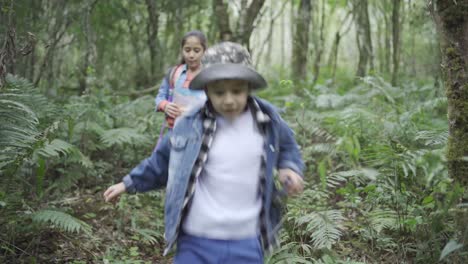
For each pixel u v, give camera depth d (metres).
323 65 13.05
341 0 11.56
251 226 2.34
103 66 9.68
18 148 3.45
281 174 2.46
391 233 3.69
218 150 2.34
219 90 2.27
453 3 3.06
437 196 3.07
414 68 10.40
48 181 4.91
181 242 2.38
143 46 10.39
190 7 10.23
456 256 2.88
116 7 9.24
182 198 2.30
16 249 3.66
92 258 3.72
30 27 6.29
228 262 2.31
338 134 5.29
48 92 7.69
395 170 3.43
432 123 5.43
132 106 7.12
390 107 6.48
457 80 3.10
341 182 4.81
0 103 3.36
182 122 2.40
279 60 16.53
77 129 5.55
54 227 3.96
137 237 3.98
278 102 8.84
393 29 9.60
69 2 7.84
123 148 6.02
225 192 2.32
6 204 3.35
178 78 4.57
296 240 3.77
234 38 8.07
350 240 3.72
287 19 15.67
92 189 5.17
